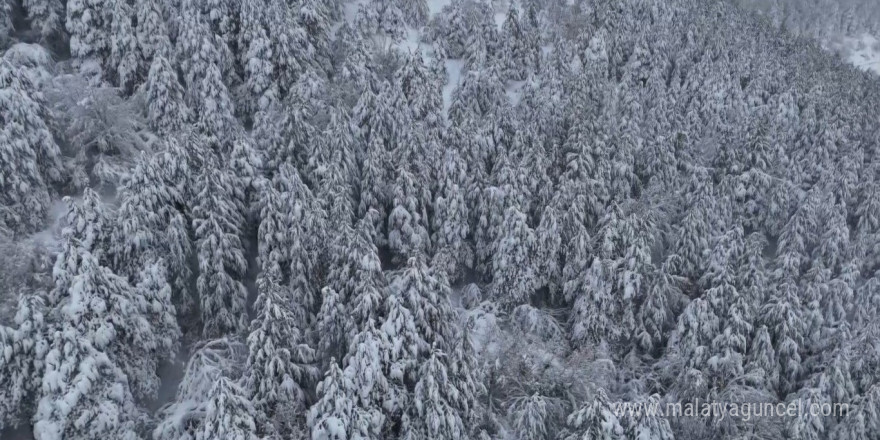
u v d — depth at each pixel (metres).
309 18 42.25
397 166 34.28
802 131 48.47
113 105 31.03
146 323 22.34
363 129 36.97
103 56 34.91
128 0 36.66
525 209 33.75
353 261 25.39
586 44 51.75
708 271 32.75
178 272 25.83
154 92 32.62
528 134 37.62
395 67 46.25
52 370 19.00
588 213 35.03
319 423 19.16
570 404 26.72
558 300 33.84
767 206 41.66
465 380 22.45
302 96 35.53
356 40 44.38
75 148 29.88
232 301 26.31
